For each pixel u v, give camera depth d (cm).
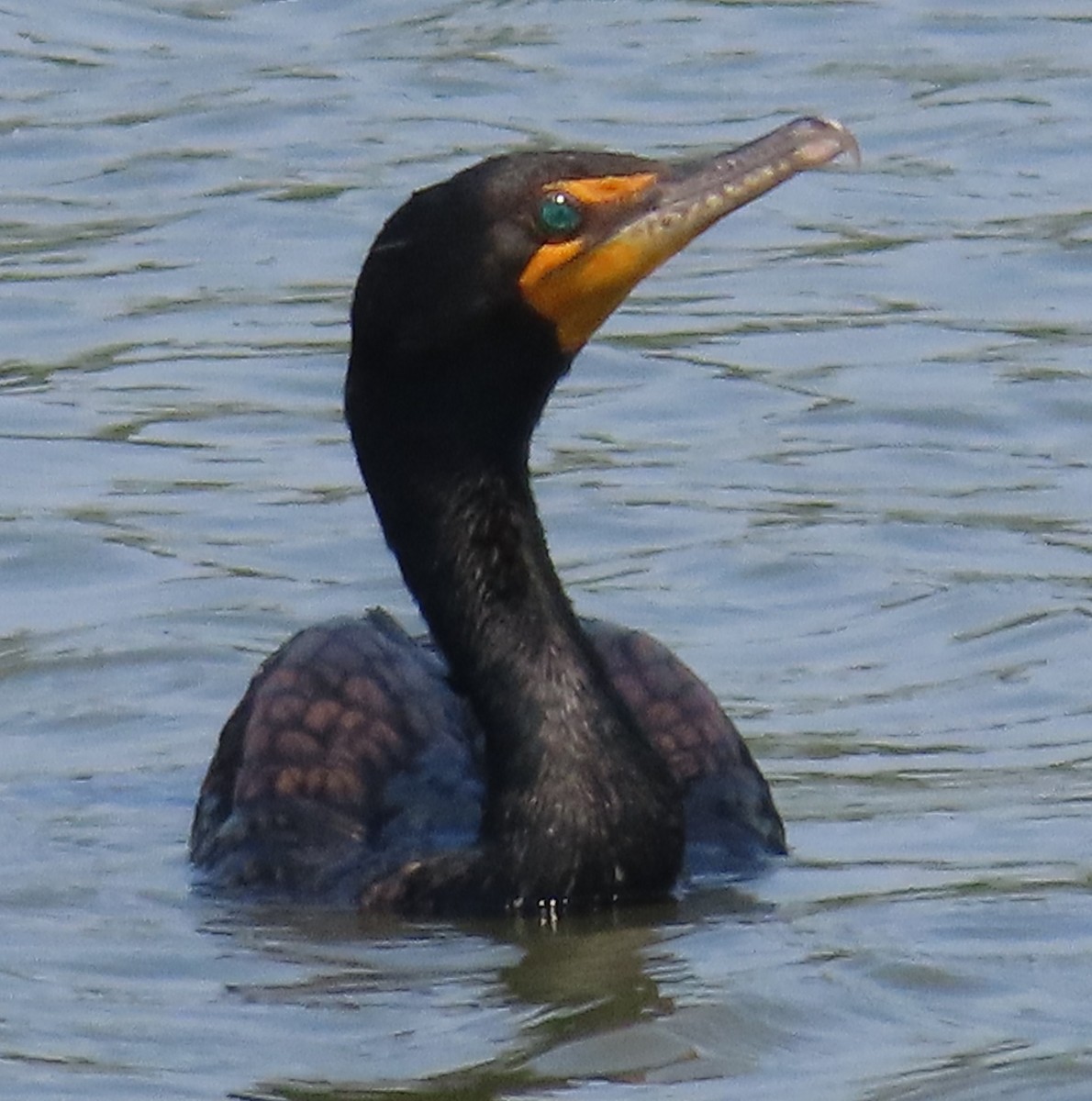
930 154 2331
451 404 1236
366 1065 1075
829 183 2289
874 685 1492
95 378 1952
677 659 1362
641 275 1216
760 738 1423
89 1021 1116
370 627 1363
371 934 1205
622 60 2527
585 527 1708
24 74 2516
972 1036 1081
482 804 1260
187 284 2108
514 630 1238
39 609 1609
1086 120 2383
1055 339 1989
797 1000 1116
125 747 1437
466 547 1242
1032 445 1830
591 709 1232
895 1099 1030
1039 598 1586
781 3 2659
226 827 1280
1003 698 1466
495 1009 1123
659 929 1201
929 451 1820
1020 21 2611
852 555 1656
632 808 1222
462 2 2684
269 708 1310
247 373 1952
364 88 2469
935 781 1363
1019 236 2169
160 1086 1058
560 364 1238
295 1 2684
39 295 2091
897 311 2047
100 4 2669
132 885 1265
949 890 1226
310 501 1748
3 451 1836
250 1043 1097
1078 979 1130
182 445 1842
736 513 1725
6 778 1400
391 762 1297
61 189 2295
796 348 1988
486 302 1216
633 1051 1080
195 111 2419
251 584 1630
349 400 1263
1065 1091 1029
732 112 2406
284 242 2177
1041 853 1266
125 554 1670
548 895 1216
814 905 1219
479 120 2392
